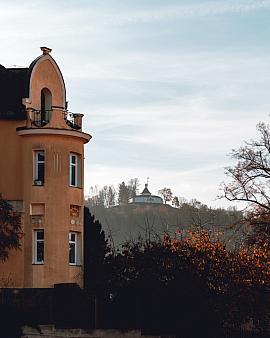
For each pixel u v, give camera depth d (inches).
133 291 1742.1
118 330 1646.2
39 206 2005.4
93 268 1967.3
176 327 1707.7
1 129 2031.3
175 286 1733.5
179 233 1920.5
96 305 1721.2
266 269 1813.5
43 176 2015.3
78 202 2062.0
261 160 2487.7
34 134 1999.3
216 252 1808.6
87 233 2162.9
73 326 1723.7
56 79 2110.0
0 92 2039.9
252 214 2361.0
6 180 2021.4
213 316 1748.3
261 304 1798.7
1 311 1705.2
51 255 1984.5
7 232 1838.1
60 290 1792.6
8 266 1982.0
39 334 1631.4
